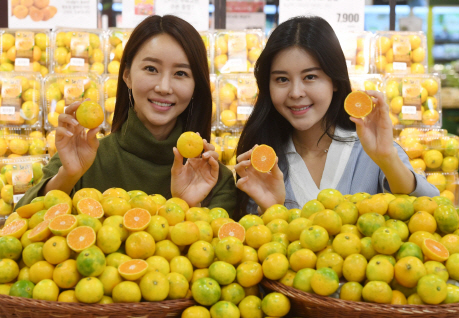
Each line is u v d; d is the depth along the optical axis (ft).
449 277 3.91
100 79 9.44
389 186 6.22
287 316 4.26
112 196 4.74
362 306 3.56
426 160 9.10
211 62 10.32
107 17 13.35
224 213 5.00
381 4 13.39
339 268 3.91
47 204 4.47
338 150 6.75
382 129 5.14
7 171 7.93
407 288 3.85
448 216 4.26
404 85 9.49
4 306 3.67
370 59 10.37
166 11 10.44
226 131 9.61
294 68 6.01
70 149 5.09
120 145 6.40
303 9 10.32
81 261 3.71
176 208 4.54
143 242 4.05
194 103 6.48
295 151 6.86
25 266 4.14
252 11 13.66
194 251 4.18
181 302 3.85
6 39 9.94
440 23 14.40
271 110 6.83
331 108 6.68
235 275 4.05
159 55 5.62
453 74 13.98
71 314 3.59
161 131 6.39
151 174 6.30
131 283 3.76
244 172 5.60
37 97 9.32
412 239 4.15
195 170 5.53
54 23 10.61
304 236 4.09
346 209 4.43
